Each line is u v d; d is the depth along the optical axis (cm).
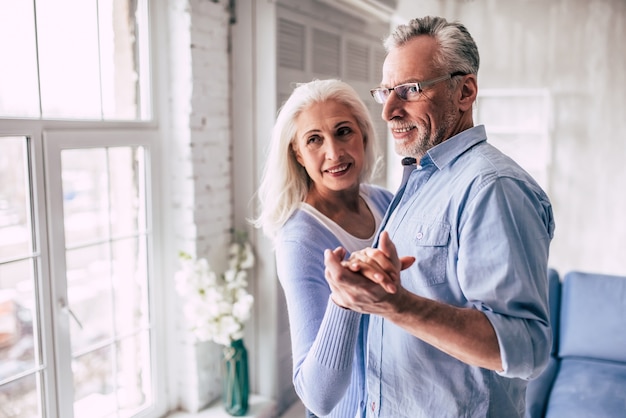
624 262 290
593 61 282
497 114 306
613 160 286
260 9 270
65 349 220
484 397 105
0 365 199
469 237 97
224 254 286
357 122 147
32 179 204
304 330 128
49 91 210
